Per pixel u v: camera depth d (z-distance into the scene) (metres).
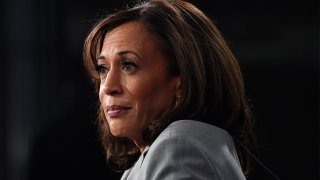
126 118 3.15
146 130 3.14
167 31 3.15
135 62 3.12
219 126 3.29
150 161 2.94
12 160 8.40
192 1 7.93
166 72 3.15
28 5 8.26
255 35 8.01
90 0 8.09
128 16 3.22
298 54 8.02
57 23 8.20
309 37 8.02
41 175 6.82
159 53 3.15
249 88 7.96
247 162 3.51
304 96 8.00
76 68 8.18
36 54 8.28
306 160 7.92
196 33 3.24
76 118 6.90
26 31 8.29
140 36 3.15
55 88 8.21
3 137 8.37
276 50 8.03
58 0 8.20
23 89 8.36
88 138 6.85
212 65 3.23
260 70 7.99
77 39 8.20
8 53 8.30
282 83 7.96
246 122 3.41
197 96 3.14
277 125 7.91
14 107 8.35
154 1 3.29
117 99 3.14
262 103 7.95
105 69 3.24
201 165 2.90
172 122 3.12
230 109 3.28
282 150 7.91
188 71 3.13
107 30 3.29
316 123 7.91
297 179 7.91
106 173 6.79
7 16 8.28
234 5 8.00
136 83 3.11
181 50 3.13
